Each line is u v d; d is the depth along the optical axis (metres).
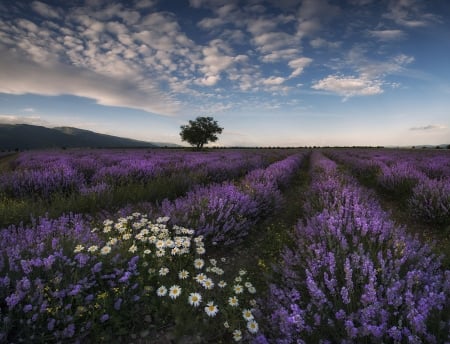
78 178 8.40
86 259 2.69
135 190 7.39
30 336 2.10
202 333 2.56
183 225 4.45
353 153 34.94
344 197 5.89
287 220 6.58
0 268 2.53
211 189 6.22
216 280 3.54
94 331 2.37
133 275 2.97
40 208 5.46
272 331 2.34
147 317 2.69
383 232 3.49
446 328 1.93
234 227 4.66
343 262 2.92
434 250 4.00
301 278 2.96
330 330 2.17
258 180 8.25
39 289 2.29
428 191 6.54
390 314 2.03
